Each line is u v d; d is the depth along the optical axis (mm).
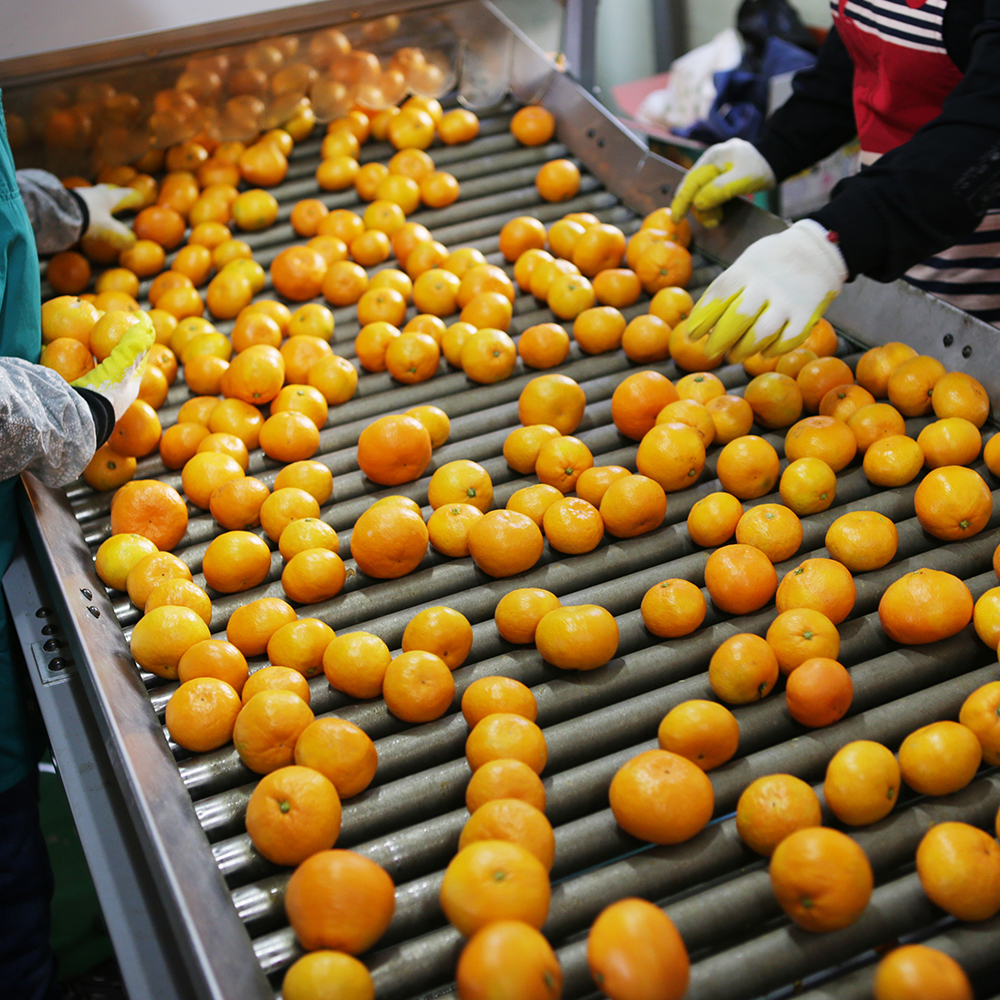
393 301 2334
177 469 2033
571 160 2912
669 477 1812
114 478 1972
